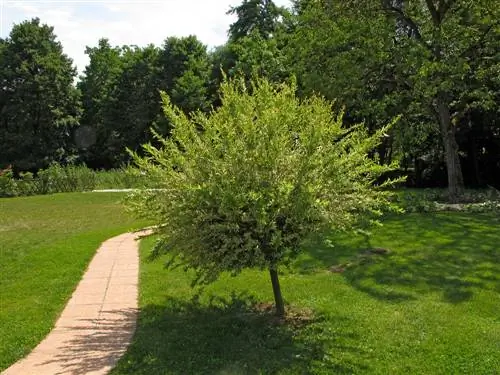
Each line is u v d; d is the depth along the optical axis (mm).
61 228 16438
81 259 10812
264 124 6023
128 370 5328
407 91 17891
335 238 11492
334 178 6105
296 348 5777
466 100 18438
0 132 48562
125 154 51500
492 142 25609
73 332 6555
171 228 6273
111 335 6410
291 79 6871
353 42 18234
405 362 5367
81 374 5262
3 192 31484
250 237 5859
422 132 20531
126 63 53312
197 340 6090
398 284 8086
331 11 18172
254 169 5965
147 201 6309
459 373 5125
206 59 48281
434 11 17922
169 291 8273
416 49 16094
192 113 6695
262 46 32062
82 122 55906
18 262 10906
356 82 17875
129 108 51250
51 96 49562
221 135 6148
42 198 27562
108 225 16766
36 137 49188
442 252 10023
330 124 6613
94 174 34094
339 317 6734
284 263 6254
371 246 10711
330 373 5152
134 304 7750
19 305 7805
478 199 17469
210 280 6219
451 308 6938
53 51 52219
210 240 6066
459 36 16609
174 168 6379
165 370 5293
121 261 10688
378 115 19312
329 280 8430
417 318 6590
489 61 17469
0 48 50219
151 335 6320
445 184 26938
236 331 6375
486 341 5816
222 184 5875
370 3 17875
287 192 5789
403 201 16891
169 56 48812
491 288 7766
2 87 49344
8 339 6297
